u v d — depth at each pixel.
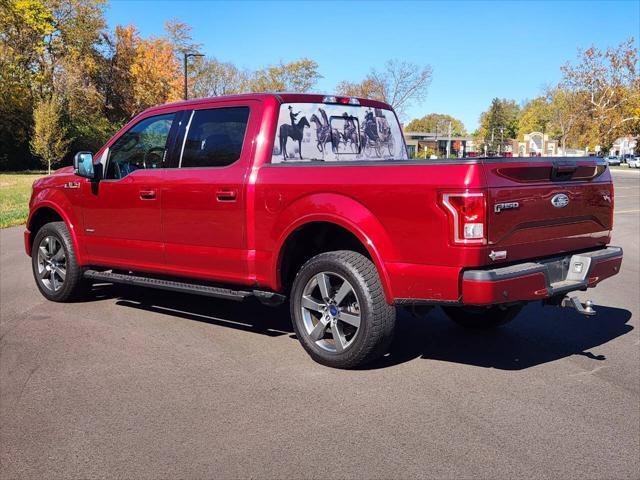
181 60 66.38
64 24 53.62
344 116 6.07
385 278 4.52
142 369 4.91
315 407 4.15
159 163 6.09
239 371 4.86
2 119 50.47
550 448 3.56
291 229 5.00
